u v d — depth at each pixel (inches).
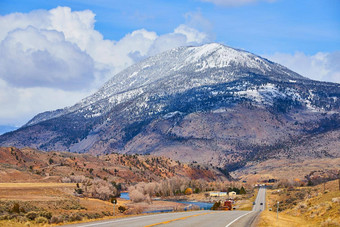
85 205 3986.2
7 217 1827.0
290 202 3914.9
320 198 2456.9
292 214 2322.8
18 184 4768.7
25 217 1945.1
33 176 6333.7
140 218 1560.0
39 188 4463.6
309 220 1838.1
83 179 6387.8
